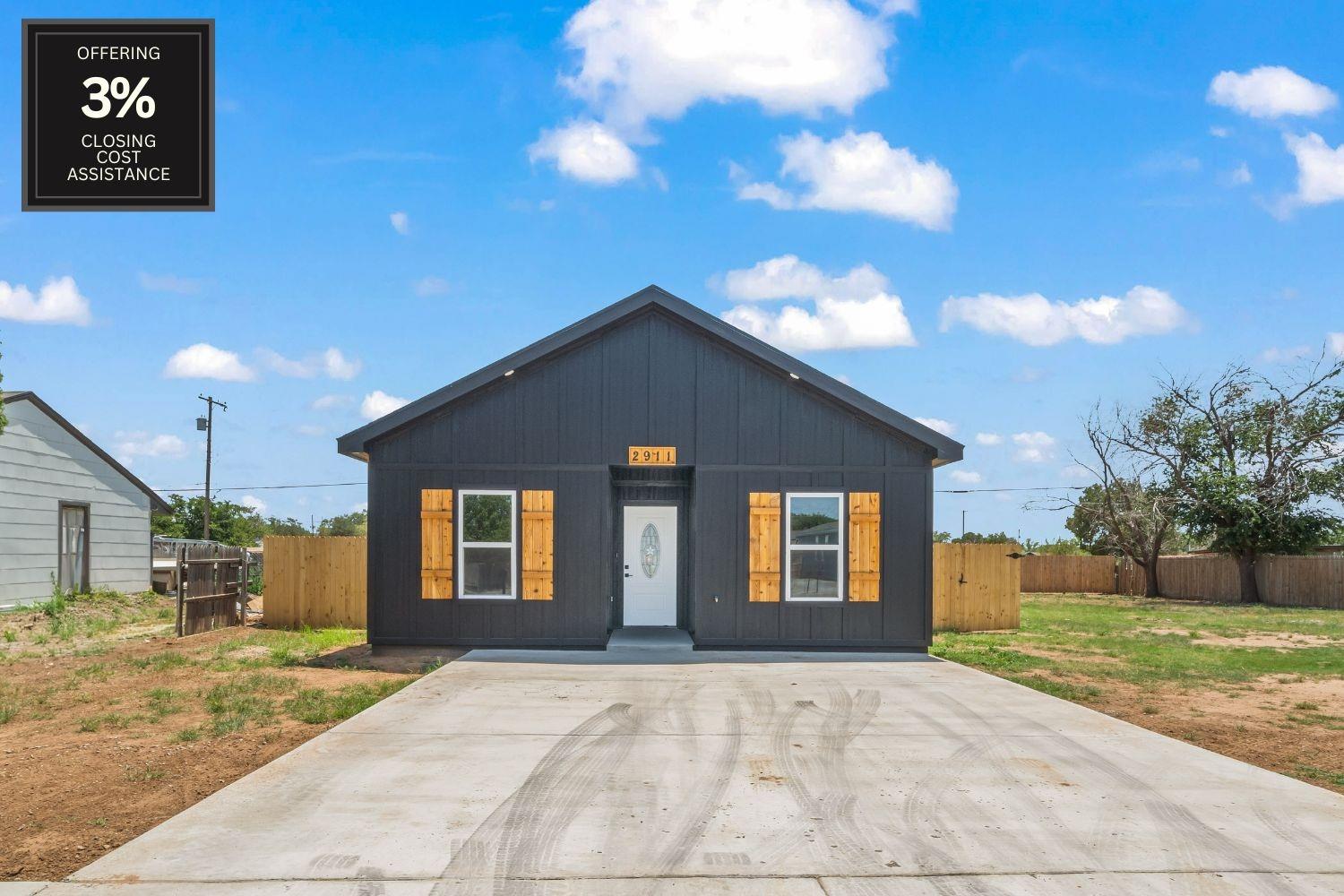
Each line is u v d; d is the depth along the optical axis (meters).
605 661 14.05
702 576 15.19
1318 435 34.16
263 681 12.18
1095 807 6.77
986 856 5.77
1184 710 10.99
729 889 5.24
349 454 15.45
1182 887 5.33
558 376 15.30
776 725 9.50
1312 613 26.97
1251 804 6.88
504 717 9.80
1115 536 37.84
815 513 15.30
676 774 7.57
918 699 11.00
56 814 6.64
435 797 6.91
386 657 14.91
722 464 15.25
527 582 15.09
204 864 5.54
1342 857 5.80
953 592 20.59
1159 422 36.69
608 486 15.20
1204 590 35.72
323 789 7.07
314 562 19.83
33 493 21.97
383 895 5.11
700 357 15.34
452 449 15.20
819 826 6.30
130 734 9.24
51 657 14.95
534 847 5.87
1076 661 15.10
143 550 26.66
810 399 15.37
